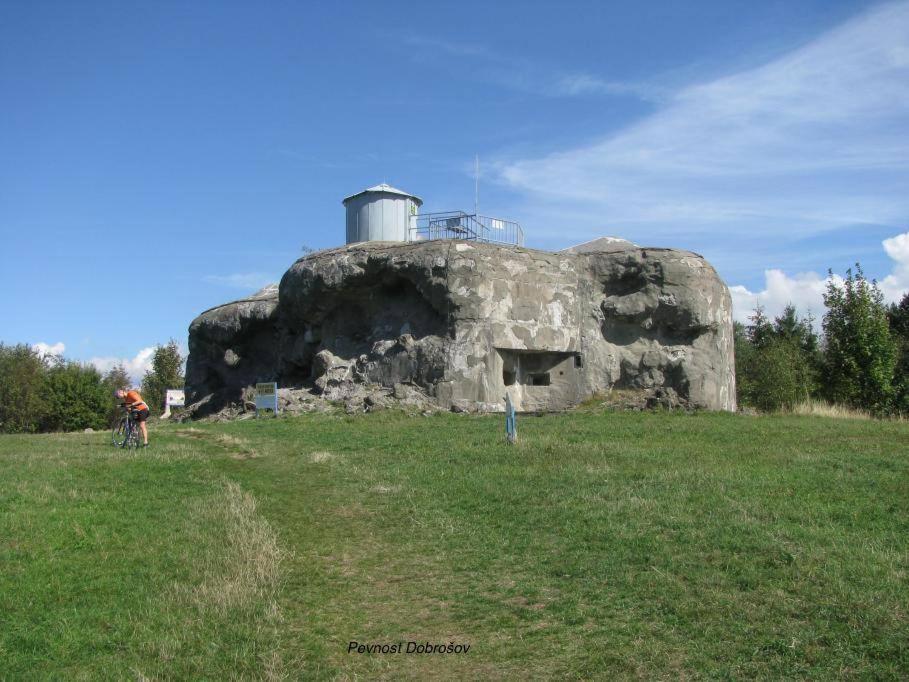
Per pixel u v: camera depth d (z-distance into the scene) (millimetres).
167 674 7566
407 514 12398
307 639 8281
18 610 8828
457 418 24312
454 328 27859
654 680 7043
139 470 15602
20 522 11531
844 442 18234
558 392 30375
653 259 30031
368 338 30500
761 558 9469
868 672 6898
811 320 54312
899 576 8734
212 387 42062
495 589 9305
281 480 15188
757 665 7141
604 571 9469
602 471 14219
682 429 20516
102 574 9906
